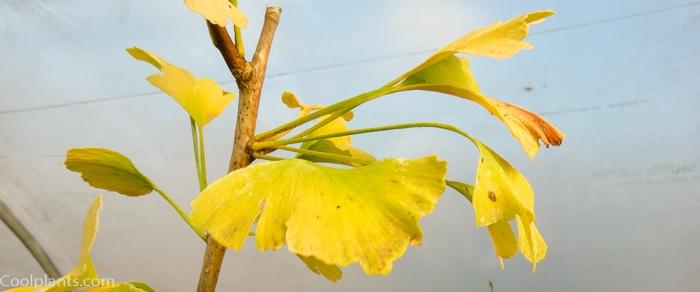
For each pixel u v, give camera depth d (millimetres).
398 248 323
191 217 328
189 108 412
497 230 375
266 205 330
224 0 357
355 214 328
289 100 463
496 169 357
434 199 330
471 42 364
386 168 340
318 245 321
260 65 396
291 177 338
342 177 341
